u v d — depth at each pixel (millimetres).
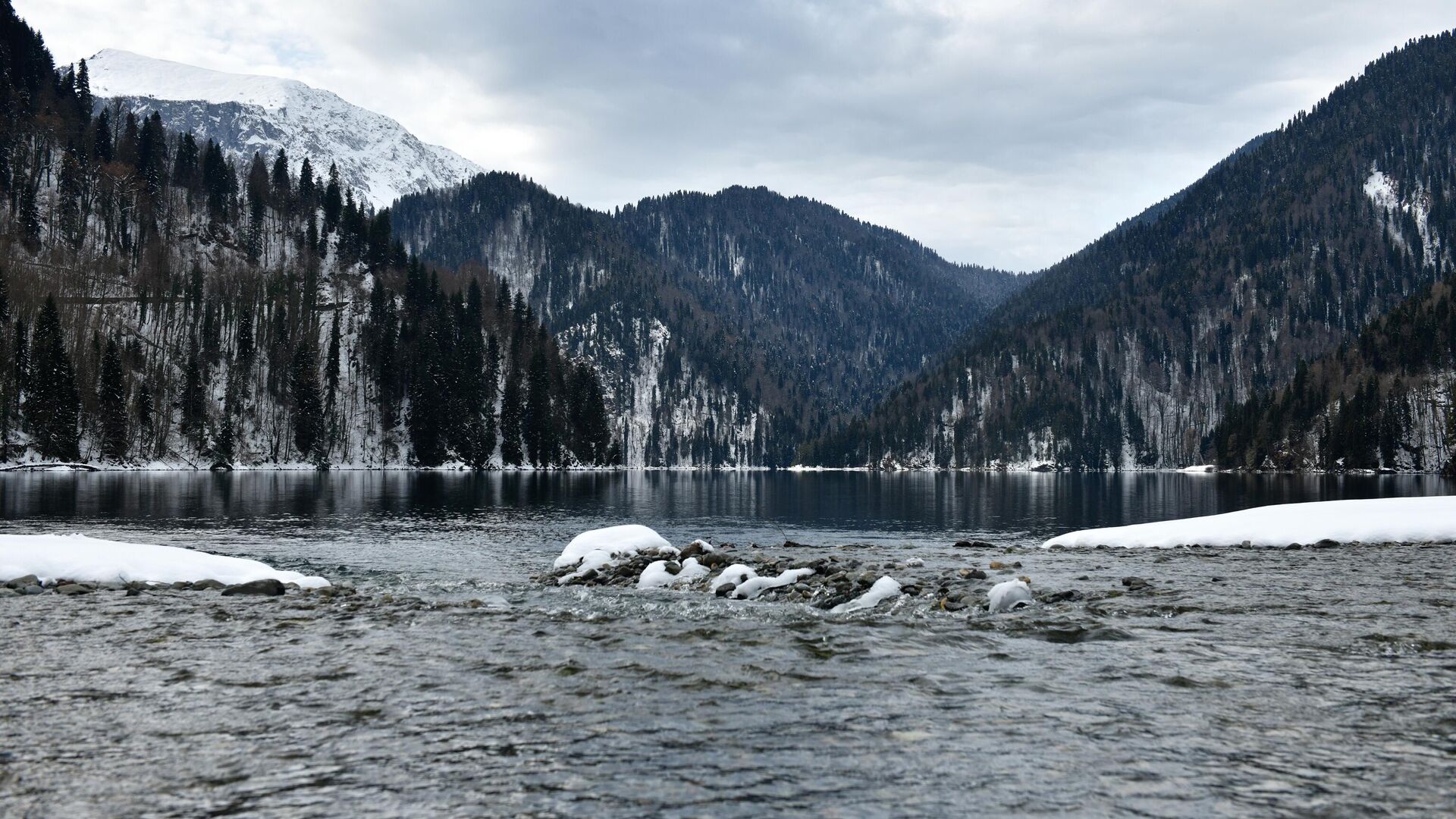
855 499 87500
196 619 16359
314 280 184250
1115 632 14672
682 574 24266
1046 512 65875
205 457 140625
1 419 118625
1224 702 10297
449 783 7750
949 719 9719
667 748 8742
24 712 10008
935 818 6895
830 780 7797
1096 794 7418
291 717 9828
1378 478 144750
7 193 178250
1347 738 8914
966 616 16750
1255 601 17984
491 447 167125
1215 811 7004
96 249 181125
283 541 38281
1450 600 17906
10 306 133750
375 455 160500
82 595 19406
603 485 115812
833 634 14852
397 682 11516
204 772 8031
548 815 6977
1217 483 133000
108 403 128875
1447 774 7836
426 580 25734
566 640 14398
